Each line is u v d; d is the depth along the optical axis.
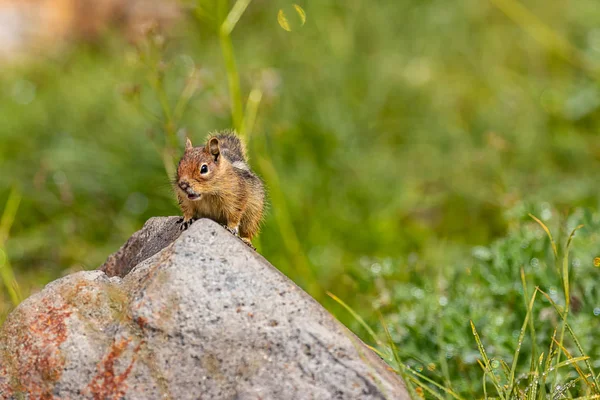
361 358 6.21
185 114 14.76
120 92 11.94
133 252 8.62
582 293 9.04
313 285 12.13
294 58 17.62
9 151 15.57
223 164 8.38
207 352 6.20
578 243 9.76
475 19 19.56
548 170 14.65
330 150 15.23
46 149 15.35
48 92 17.62
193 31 19.11
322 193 14.55
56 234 13.86
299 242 13.45
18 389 6.25
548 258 9.48
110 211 14.47
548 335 8.64
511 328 8.95
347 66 17.50
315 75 17.12
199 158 8.26
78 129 15.82
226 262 6.49
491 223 14.23
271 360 6.17
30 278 13.07
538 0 19.73
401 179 15.10
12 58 19.70
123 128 15.33
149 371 6.18
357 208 14.45
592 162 15.03
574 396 7.82
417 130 16.30
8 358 6.37
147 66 11.69
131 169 14.73
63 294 6.59
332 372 6.13
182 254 6.51
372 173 15.05
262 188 9.03
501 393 7.22
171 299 6.33
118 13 20.48
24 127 16.17
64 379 6.21
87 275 6.73
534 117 15.92
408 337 9.05
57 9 20.83
